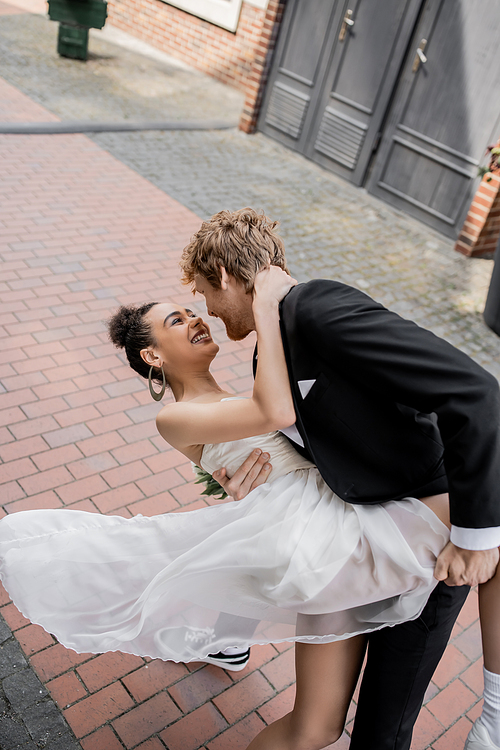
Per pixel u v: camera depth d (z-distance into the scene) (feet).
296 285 5.20
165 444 11.68
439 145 22.52
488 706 5.35
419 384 4.38
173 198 21.44
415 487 5.06
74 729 7.32
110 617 6.61
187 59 35.58
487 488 4.31
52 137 23.68
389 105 23.76
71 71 30.66
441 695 8.57
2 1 38.40
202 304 16.25
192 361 6.32
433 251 22.11
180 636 6.81
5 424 11.30
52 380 12.57
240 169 25.09
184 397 6.48
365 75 24.08
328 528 5.33
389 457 5.07
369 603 5.42
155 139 25.75
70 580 6.57
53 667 7.88
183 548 6.36
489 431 4.21
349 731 7.91
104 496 10.34
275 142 28.35
